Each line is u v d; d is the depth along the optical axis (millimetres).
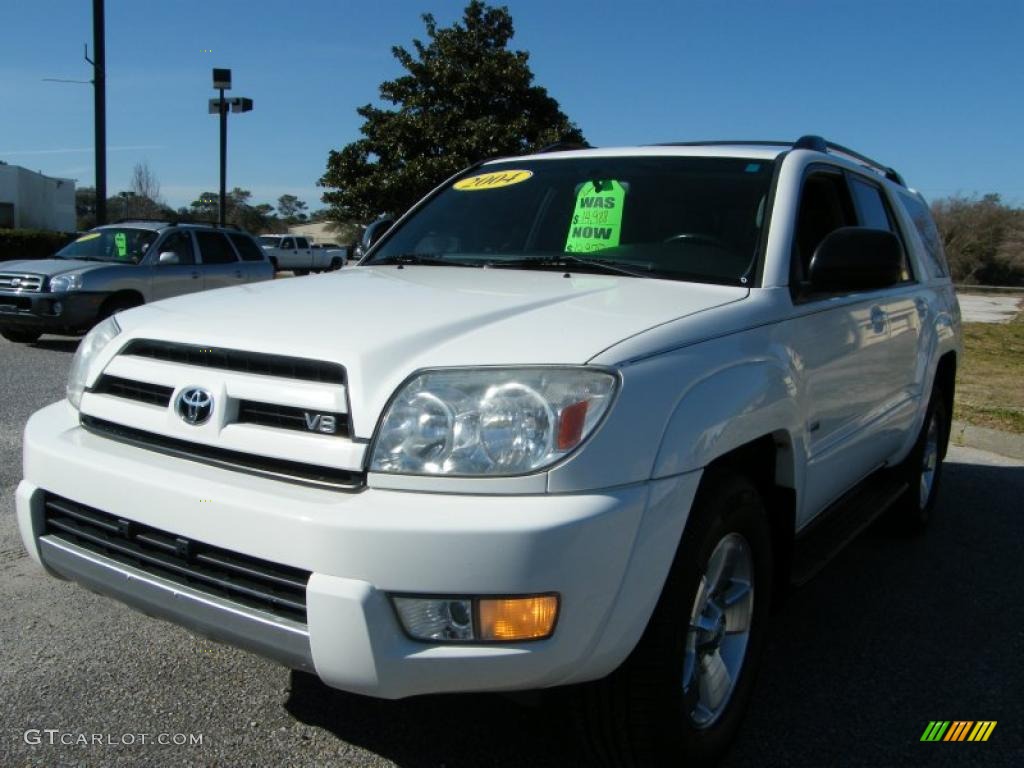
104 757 2656
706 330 2580
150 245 11867
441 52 20922
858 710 3137
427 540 2041
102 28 17562
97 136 17828
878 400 3932
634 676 2342
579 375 2193
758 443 2859
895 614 4000
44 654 3258
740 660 2797
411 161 19969
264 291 3080
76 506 2617
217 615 2301
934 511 5668
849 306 3506
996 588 4352
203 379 2475
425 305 2682
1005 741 2965
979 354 14109
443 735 2832
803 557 3412
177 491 2320
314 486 2238
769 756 2836
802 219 3535
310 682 3127
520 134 19828
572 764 2691
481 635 2080
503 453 2115
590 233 3510
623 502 2156
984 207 48188
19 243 27688
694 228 3301
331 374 2312
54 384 8680
